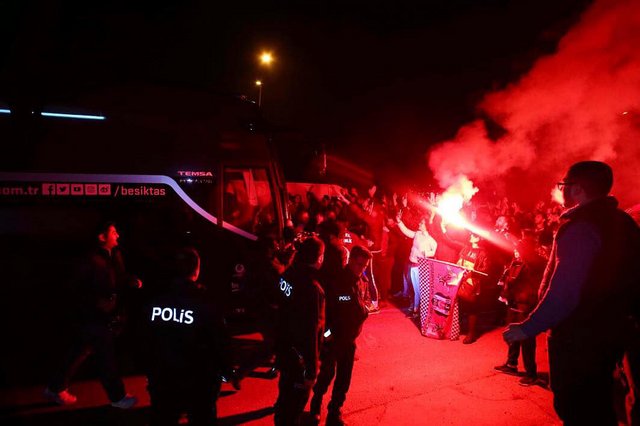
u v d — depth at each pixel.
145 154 6.10
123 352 6.22
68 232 5.70
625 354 3.56
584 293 2.94
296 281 3.71
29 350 5.72
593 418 3.01
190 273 3.28
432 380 5.55
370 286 8.33
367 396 5.13
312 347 3.62
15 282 5.53
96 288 4.49
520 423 4.59
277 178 6.99
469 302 6.83
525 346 5.41
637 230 3.09
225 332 3.29
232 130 6.68
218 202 6.43
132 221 5.98
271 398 5.12
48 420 4.57
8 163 5.47
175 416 3.26
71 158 5.73
